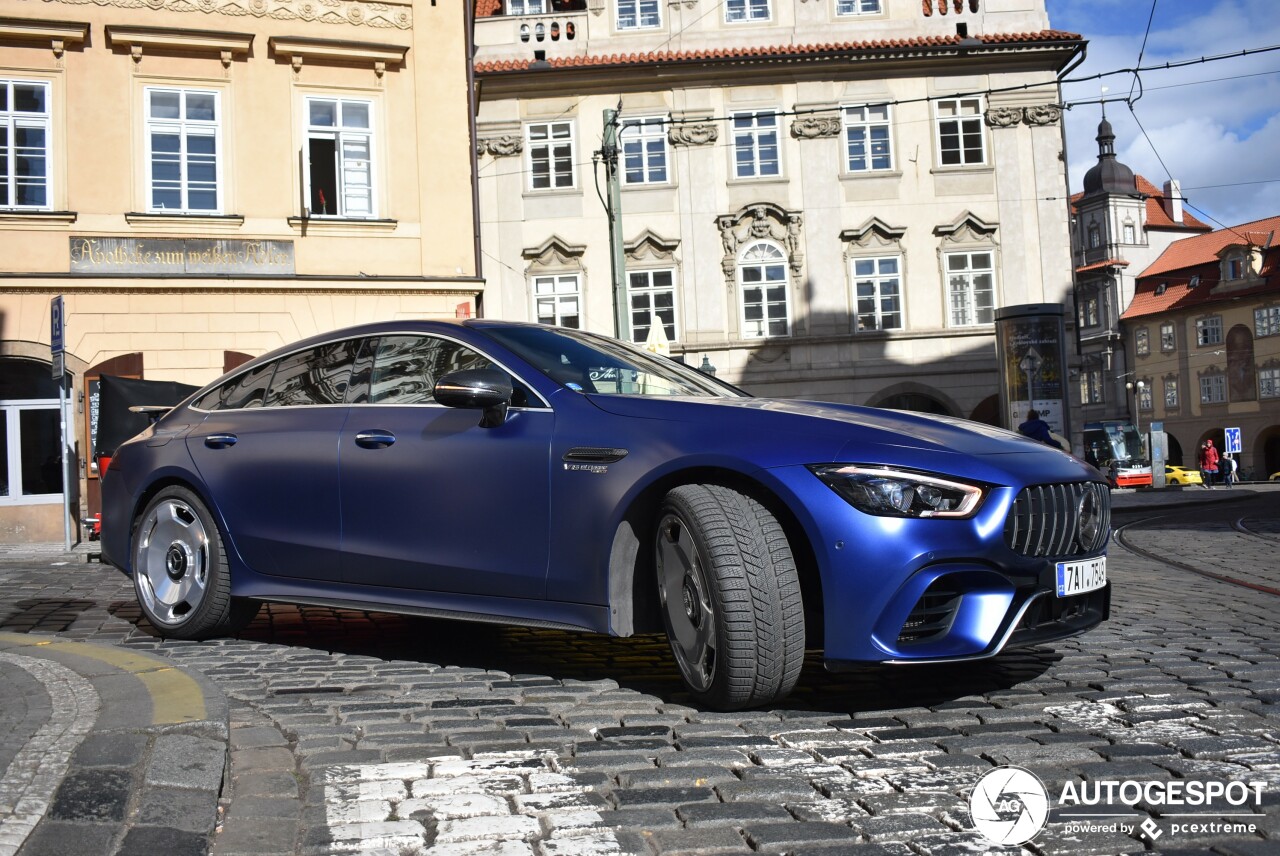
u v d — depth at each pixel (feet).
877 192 96.32
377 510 15.44
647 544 13.26
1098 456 142.82
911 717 12.12
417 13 58.08
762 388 95.20
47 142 53.26
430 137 57.88
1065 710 12.35
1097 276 273.75
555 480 13.67
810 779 9.86
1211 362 240.94
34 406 54.03
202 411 18.61
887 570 11.51
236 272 54.95
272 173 55.72
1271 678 14.01
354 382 16.58
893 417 13.37
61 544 51.16
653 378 15.38
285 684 14.35
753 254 95.96
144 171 54.19
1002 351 70.59
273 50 55.62
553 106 96.48
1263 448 231.09
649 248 95.91
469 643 17.80
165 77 54.60
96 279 53.06
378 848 8.28
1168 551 38.55
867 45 94.94
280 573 16.72
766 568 11.96
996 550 11.73
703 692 12.50
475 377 13.96
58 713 11.51
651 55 96.43
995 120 96.58
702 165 96.07
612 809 9.13
